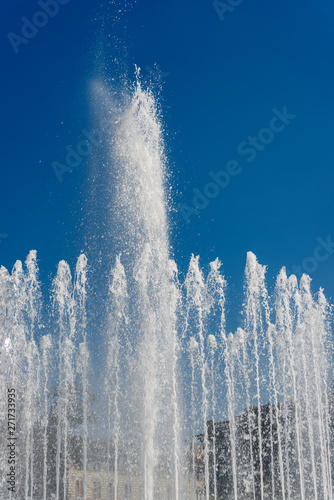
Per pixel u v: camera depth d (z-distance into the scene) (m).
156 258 21.14
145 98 22.89
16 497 21.16
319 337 24.69
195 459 22.02
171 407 19.38
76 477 21.45
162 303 20.53
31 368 22.03
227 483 23.09
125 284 21.02
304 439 23.91
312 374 24.48
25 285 22.66
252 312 24.11
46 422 22.00
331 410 24.27
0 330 22.05
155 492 18.41
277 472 23.48
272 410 23.94
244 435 23.41
